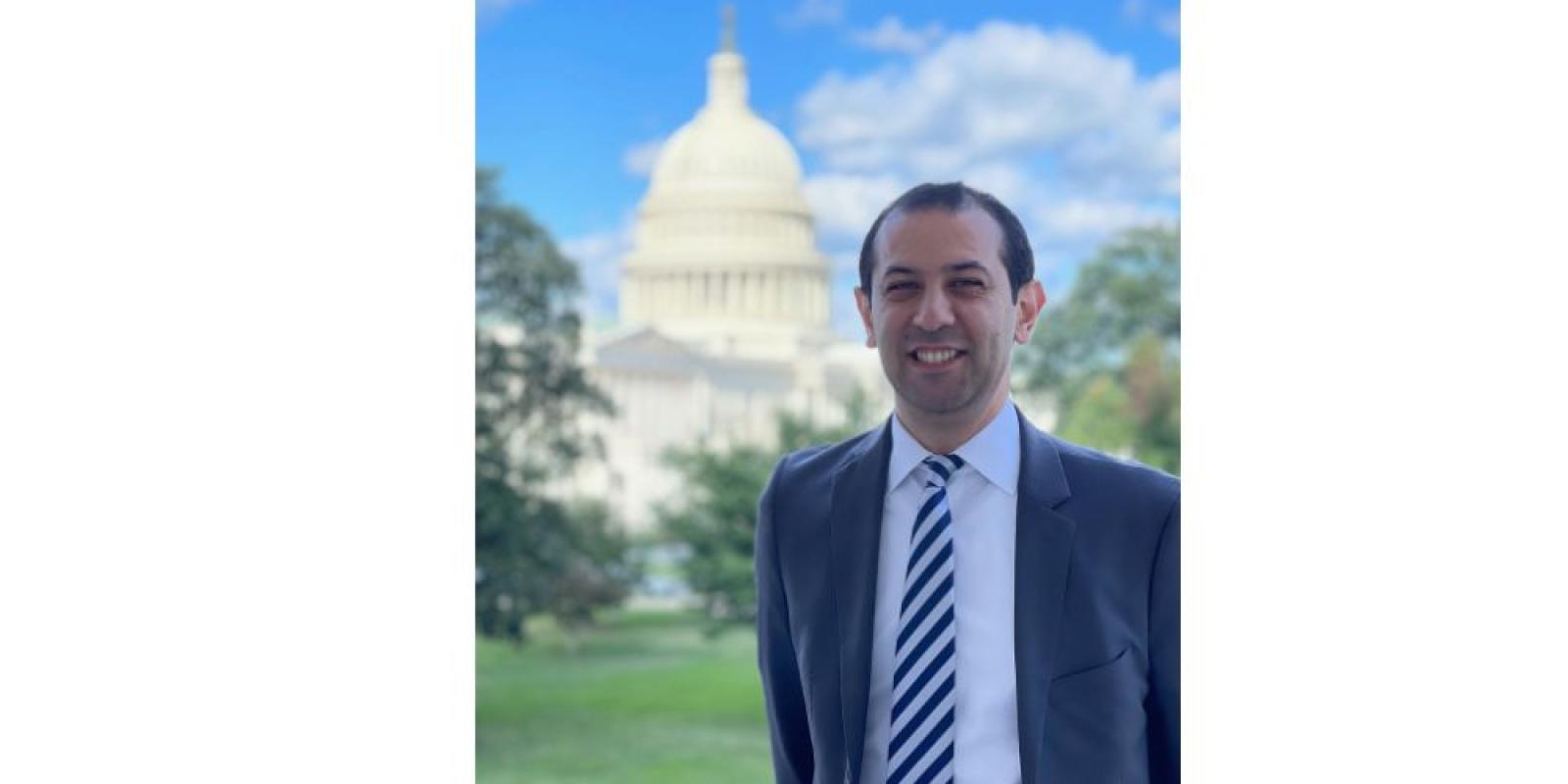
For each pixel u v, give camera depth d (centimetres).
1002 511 322
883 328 319
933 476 322
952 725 312
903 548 322
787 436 1254
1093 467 326
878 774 316
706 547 1245
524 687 1212
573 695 1207
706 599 1246
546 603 1245
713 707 1207
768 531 342
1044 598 314
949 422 321
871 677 319
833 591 325
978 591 319
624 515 1261
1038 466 323
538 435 1261
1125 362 1257
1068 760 308
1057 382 1257
